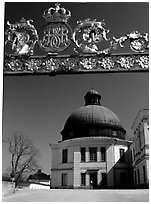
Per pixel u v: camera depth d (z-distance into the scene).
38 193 17.41
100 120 35.91
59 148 35.12
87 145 34.09
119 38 10.26
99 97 38.12
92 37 10.33
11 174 17.58
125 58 10.04
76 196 17.41
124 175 33.28
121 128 36.44
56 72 10.14
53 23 10.52
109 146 33.94
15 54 10.32
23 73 10.20
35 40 10.48
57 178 33.69
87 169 33.28
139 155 26.67
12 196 15.30
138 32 10.29
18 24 10.67
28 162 20.66
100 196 17.09
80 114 36.69
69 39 10.35
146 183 24.30
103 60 10.07
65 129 36.88
